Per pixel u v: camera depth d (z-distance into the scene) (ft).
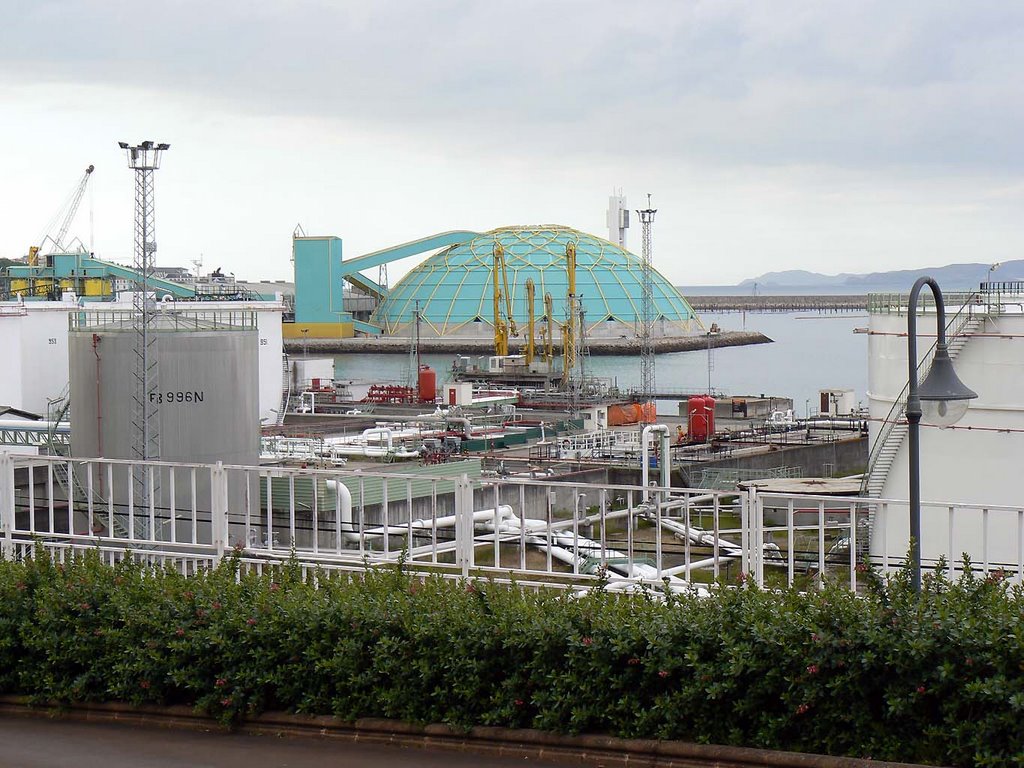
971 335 134.10
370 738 50.60
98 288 317.22
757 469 252.21
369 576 55.57
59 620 55.67
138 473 135.54
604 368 650.84
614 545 118.42
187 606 54.65
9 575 58.54
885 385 145.79
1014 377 131.75
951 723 43.04
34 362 246.88
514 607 50.21
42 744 51.42
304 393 331.77
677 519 158.30
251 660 53.16
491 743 48.75
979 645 42.98
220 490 69.10
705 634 46.75
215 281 402.31
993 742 42.47
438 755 48.75
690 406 277.23
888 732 44.19
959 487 134.82
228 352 144.97
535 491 195.52
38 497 146.72
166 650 54.08
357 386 401.08
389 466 191.52
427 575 56.70
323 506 147.54
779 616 46.14
